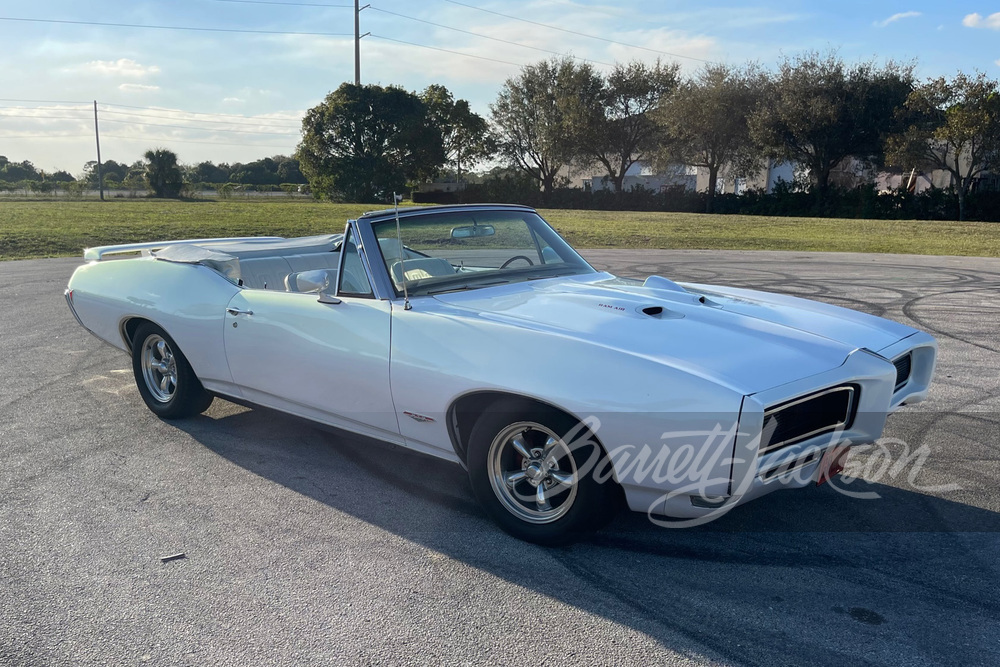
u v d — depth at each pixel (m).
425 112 57.12
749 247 19.14
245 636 2.67
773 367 2.99
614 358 2.97
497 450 3.33
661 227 25.30
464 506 3.72
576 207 54.09
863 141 41.97
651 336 3.19
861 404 3.20
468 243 4.18
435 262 3.99
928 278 12.07
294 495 3.84
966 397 5.38
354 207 37.34
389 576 3.07
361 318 3.69
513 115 57.09
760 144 43.91
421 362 3.41
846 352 3.24
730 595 2.91
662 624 2.72
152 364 5.03
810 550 3.26
